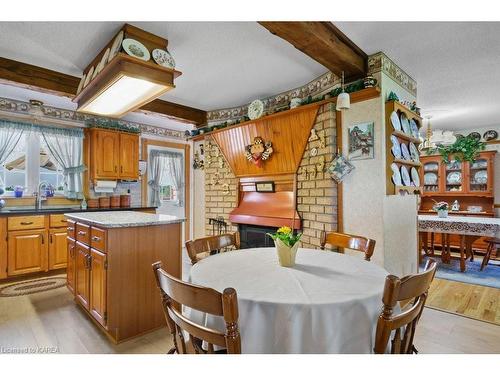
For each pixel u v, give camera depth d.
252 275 1.32
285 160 3.27
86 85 2.49
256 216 3.49
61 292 3.01
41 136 4.04
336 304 1.01
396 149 2.65
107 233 2.01
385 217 2.49
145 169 5.02
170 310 1.05
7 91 3.41
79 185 4.22
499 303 2.71
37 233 3.52
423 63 2.70
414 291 0.97
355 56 2.42
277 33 1.96
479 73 2.92
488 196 5.01
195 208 4.83
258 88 3.44
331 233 2.03
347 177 2.71
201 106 4.23
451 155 5.40
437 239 5.30
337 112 2.81
